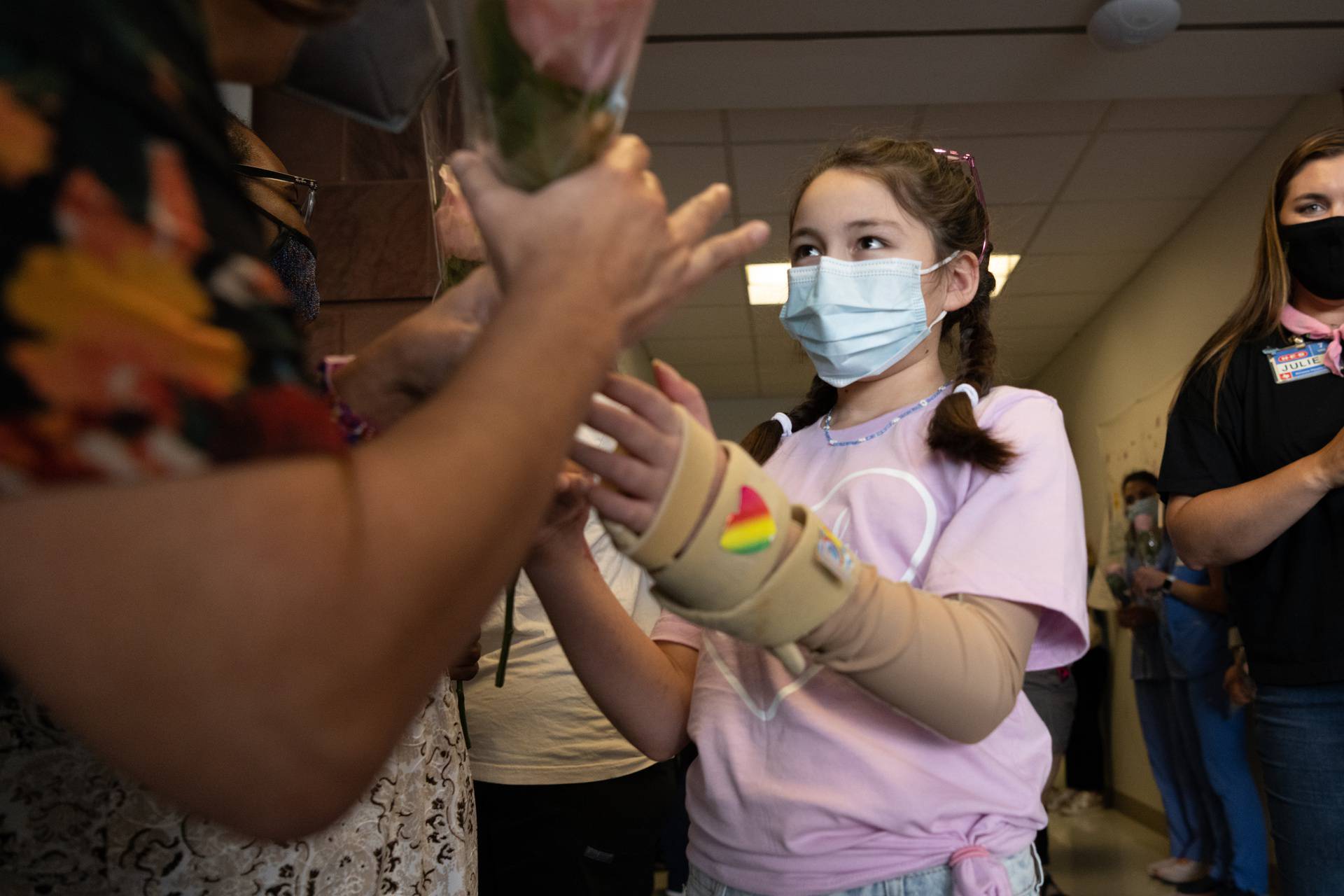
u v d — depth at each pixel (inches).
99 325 12.3
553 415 16.2
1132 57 133.5
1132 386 229.3
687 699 39.2
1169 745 153.3
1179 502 69.3
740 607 26.2
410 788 33.0
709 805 35.5
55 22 12.5
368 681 13.9
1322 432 64.4
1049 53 132.9
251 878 26.6
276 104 101.0
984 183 181.2
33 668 12.8
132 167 12.9
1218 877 139.7
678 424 24.8
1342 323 68.6
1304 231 67.1
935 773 32.4
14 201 11.9
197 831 25.8
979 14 124.4
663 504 24.5
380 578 13.8
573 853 64.0
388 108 23.4
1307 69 136.7
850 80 139.6
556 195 18.2
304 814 14.0
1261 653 65.1
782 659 27.9
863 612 27.9
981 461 34.1
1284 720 63.3
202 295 13.3
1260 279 70.2
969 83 140.3
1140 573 137.6
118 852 24.9
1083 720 220.7
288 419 13.8
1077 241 208.2
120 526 12.4
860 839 31.9
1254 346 69.0
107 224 12.5
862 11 123.7
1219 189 182.9
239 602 12.7
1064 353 287.4
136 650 12.5
